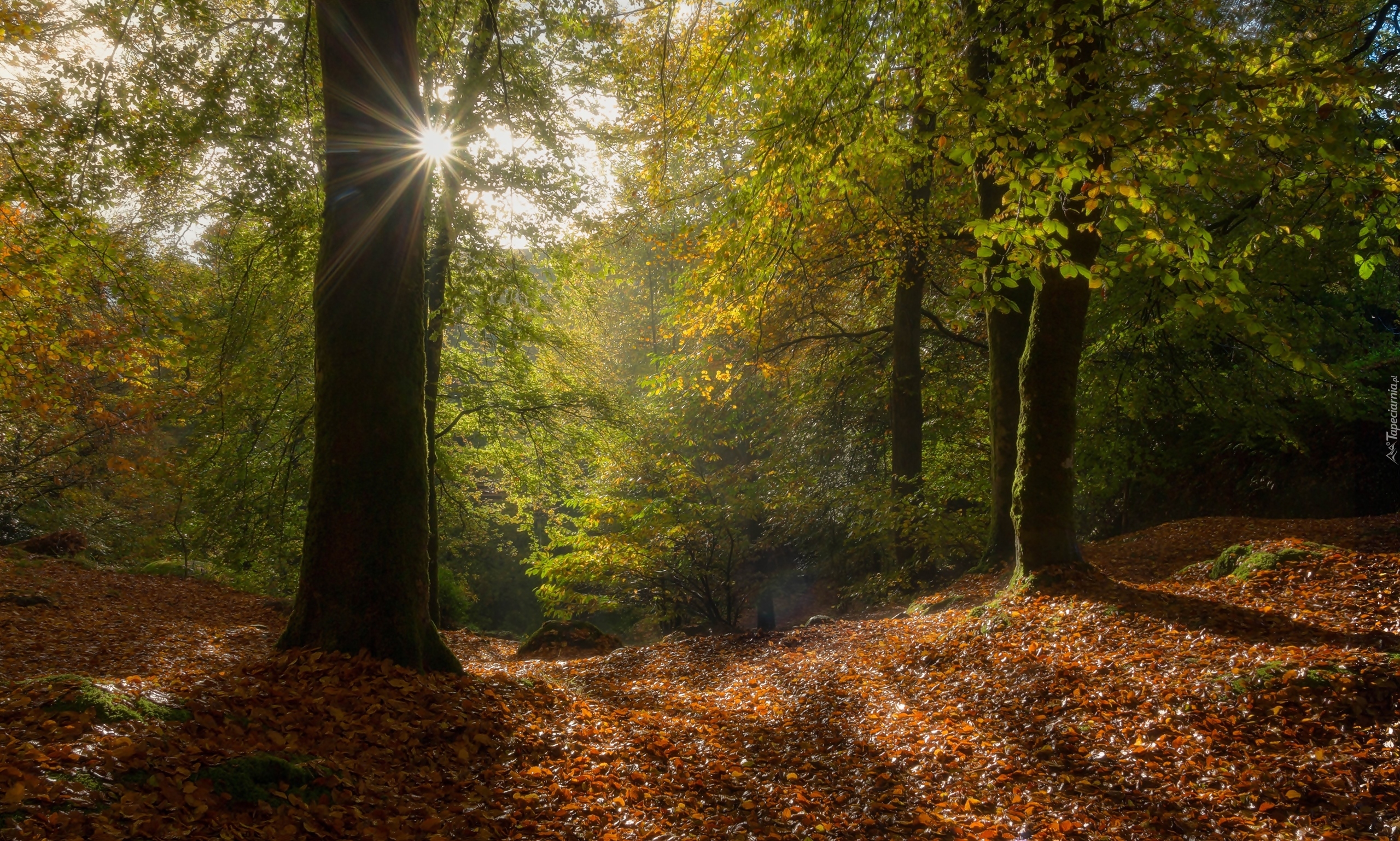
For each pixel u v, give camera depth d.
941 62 8.48
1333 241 12.18
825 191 9.91
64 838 2.97
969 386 18.33
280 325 14.50
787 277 14.23
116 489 19.17
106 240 9.49
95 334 11.81
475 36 11.19
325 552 6.80
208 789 3.68
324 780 4.28
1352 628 6.87
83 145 9.16
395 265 7.09
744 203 9.48
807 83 8.98
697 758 6.20
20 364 10.45
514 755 5.68
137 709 4.33
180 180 10.62
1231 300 5.30
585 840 4.52
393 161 7.07
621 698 8.45
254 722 4.78
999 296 6.18
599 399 17.66
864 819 4.96
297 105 10.30
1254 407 14.09
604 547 16.59
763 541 19.42
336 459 6.86
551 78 12.59
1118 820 4.67
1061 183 5.84
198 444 16.77
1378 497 14.36
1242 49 6.27
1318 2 10.62
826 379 18.53
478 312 13.09
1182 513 18.11
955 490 17.28
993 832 4.63
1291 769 4.92
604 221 12.80
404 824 4.20
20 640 9.16
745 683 9.25
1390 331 16.27
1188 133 5.62
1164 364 14.87
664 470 17.73
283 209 10.20
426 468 7.32
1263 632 7.12
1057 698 6.64
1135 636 7.55
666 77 11.42
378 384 6.95
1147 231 5.50
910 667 8.62
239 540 16.50
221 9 10.23
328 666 6.22
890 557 16.59
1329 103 6.23
